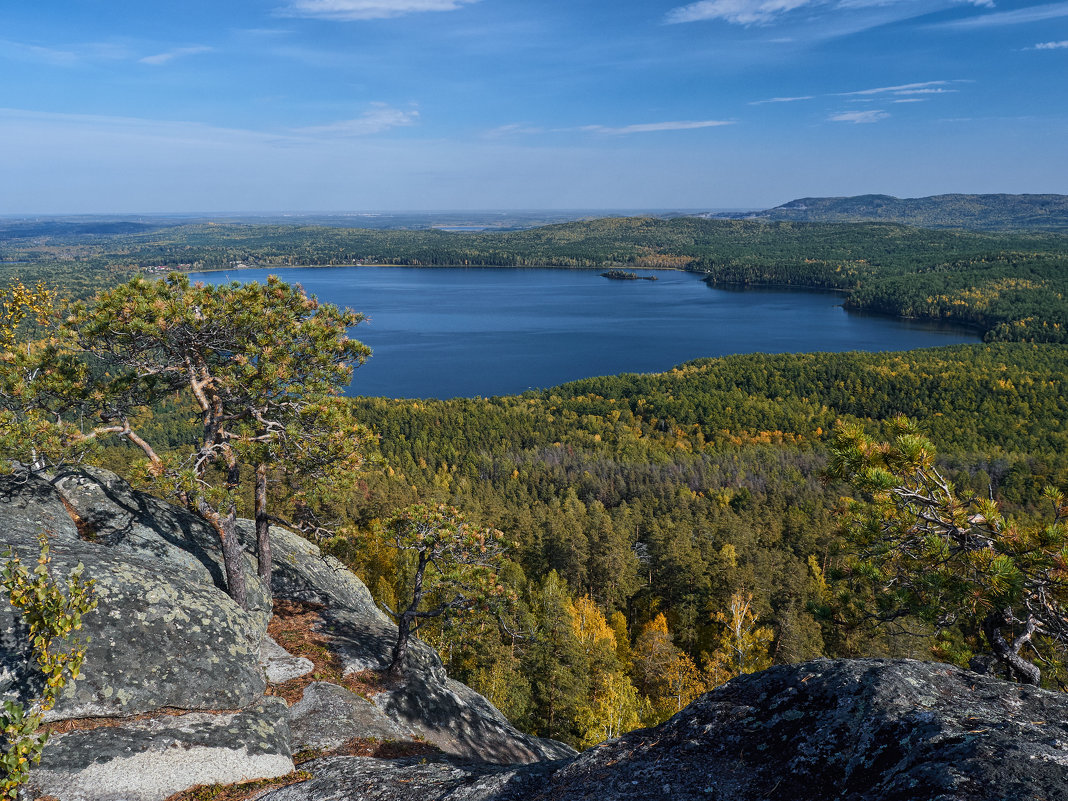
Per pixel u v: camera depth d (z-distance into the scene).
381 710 16.33
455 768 10.10
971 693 6.47
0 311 16.42
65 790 9.16
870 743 5.95
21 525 14.66
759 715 7.18
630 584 57.72
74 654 8.39
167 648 11.96
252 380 16.61
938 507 9.20
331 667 17.77
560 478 122.25
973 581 8.61
